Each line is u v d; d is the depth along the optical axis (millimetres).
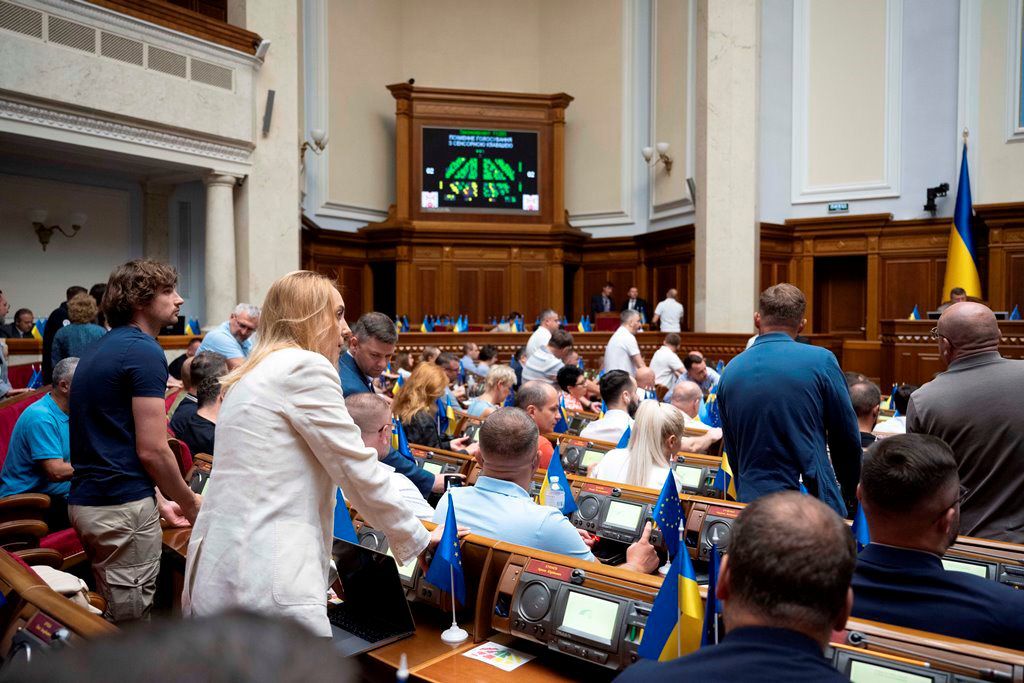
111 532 2297
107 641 391
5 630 1387
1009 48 10766
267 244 9547
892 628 1386
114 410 2307
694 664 1014
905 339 8648
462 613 2059
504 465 2170
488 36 15219
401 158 13797
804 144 12242
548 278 14156
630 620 1599
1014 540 2258
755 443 2434
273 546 1537
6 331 7836
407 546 1733
